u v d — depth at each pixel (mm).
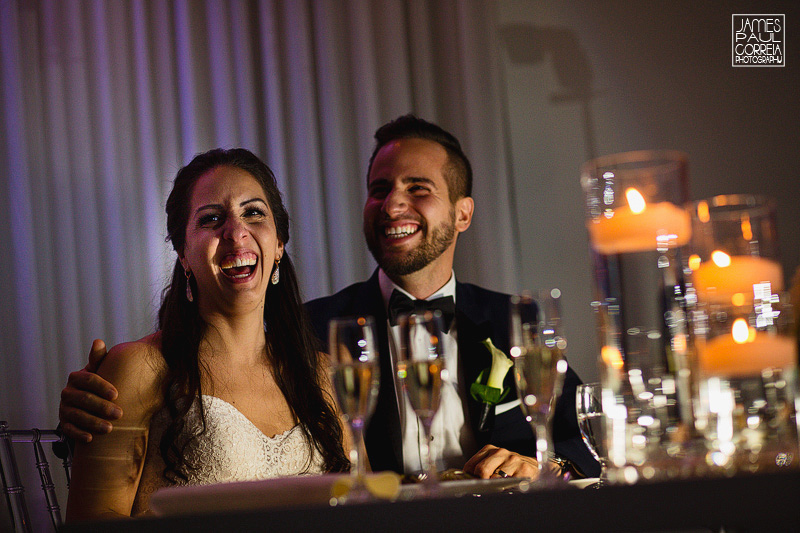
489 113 3637
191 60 3500
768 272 1006
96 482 1644
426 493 1035
